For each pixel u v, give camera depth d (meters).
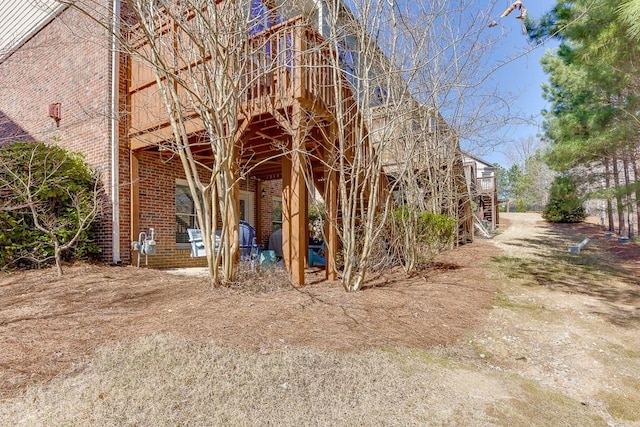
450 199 9.93
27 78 9.00
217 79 4.64
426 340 3.89
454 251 9.91
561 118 8.31
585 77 6.86
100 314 3.80
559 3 5.85
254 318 3.73
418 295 5.36
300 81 5.02
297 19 5.14
